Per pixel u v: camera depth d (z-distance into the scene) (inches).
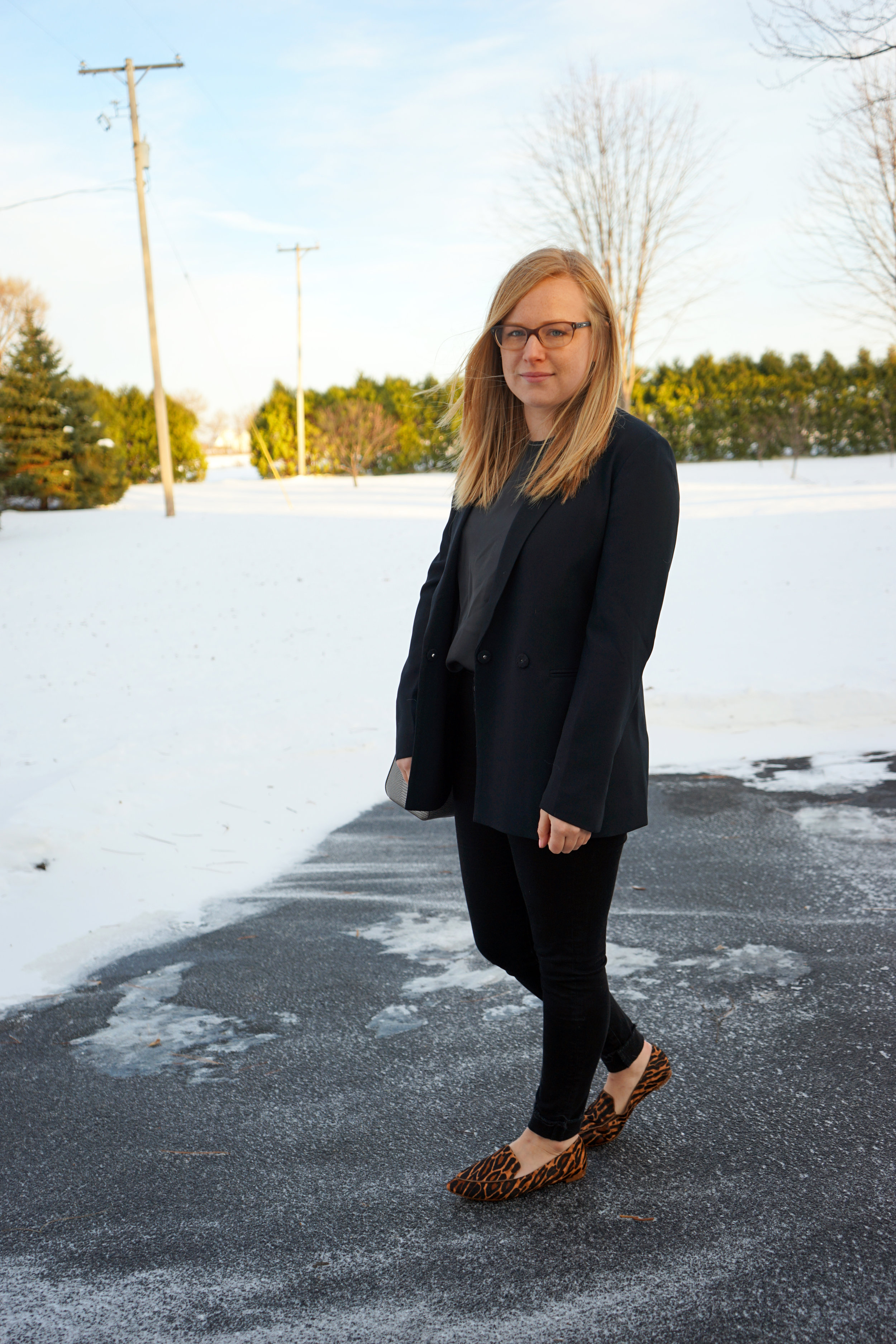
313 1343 57.7
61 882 144.4
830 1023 94.2
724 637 308.5
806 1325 56.7
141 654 364.2
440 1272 63.2
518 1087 86.5
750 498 788.6
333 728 238.1
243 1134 81.4
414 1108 84.0
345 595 472.1
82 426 1129.4
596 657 59.9
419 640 80.1
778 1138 76.1
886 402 1491.1
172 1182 75.1
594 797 59.2
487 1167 70.7
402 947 119.3
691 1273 61.6
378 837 164.2
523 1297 60.5
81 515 980.6
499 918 72.4
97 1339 58.9
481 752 66.3
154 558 639.1
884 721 211.9
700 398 1540.4
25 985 113.0
